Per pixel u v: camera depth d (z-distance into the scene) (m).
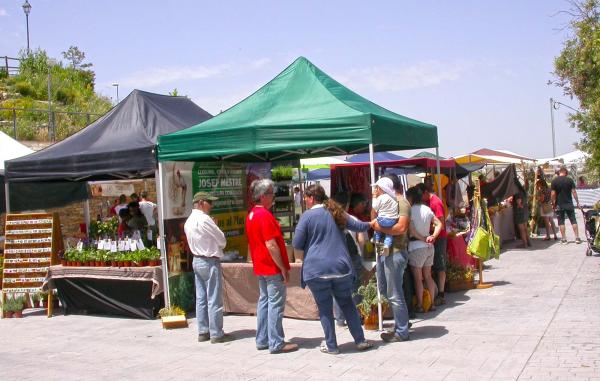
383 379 5.60
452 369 5.75
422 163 12.71
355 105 8.46
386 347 6.71
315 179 18.72
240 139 8.24
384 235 7.05
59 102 36.22
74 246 10.34
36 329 8.86
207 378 5.99
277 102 8.82
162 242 8.94
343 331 7.67
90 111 33.91
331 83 9.27
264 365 6.33
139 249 9.28
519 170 21.09
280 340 6.77
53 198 13.18
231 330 8.10
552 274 11.05
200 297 7.60
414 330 7.42
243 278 8.98
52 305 10.02
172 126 10.12
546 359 5.86
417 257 8.13
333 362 6.26
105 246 9.58
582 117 9.54
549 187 17.28
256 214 6.79
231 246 10.52
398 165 12.87
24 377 6.36
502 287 10.07
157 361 6.76
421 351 6.45
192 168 9.66
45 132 25.23
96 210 17.69
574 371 5.43
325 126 7.77
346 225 6.57
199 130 8.56
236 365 6.40
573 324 7.20
